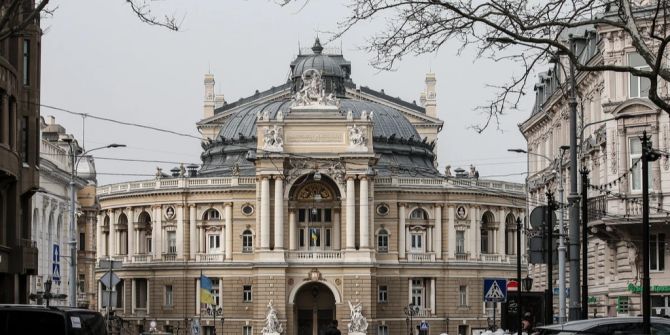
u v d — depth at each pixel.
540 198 122.25
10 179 75.06
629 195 78.12
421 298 165.38
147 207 169.00
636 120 78.06
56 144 114.25
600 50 85.88
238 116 178.75
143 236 170.38
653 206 76.12
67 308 39.00
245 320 160.88
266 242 158.00
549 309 61.25
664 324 39.56
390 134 176.50
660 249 78.19
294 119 158.75
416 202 165.62
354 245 158.25
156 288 166.62
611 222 78.19
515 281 77.12
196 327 118.94
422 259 165.25
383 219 164.25
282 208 158.00
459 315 165.50
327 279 158.50
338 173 158.50
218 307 162.75
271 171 157.75
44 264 103.88
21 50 77.69
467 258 167.12
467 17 36.50
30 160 81.44
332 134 159.12
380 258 163.62
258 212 159.12
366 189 158.25
